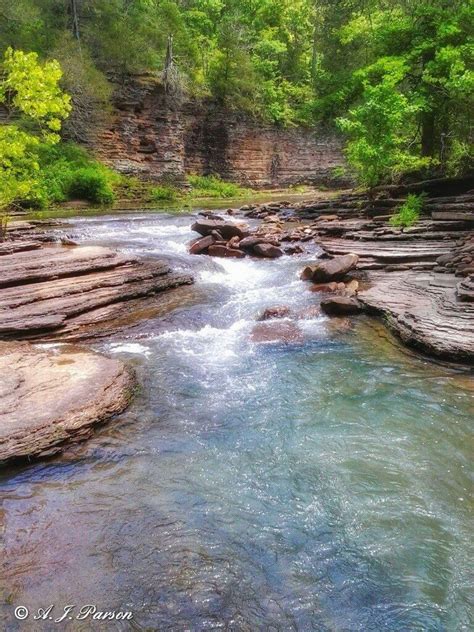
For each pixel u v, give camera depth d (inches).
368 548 153.7
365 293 386.3
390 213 644.7
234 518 166.4
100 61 1147.3
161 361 288.7
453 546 154.1
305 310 372.2
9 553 148.7
